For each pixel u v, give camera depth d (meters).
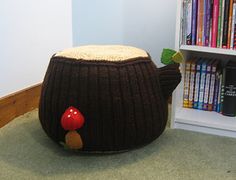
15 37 1.38
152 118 1.14
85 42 1.73
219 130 1.31
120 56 1.11
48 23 1.54
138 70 1.11
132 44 1.67
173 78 1.18
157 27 1.59
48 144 1.23
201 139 1.27
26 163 1.10
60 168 1.07
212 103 1.43
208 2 1.23
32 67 1.50
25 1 1.39
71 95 1.07
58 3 1.57
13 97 1.40
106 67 1.07
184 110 1.44
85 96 1.06
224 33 1.24
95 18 1.69
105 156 1.14
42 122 1.18
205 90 1.43
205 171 1.06
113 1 1.64
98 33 1.71
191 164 1.10
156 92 1.15
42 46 1.53
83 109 1.06
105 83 1.06
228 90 1.36
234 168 1.08
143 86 1.11
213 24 1.25
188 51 1.45
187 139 1.27
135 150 1.18
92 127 1.07
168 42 1.58
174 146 1.22
